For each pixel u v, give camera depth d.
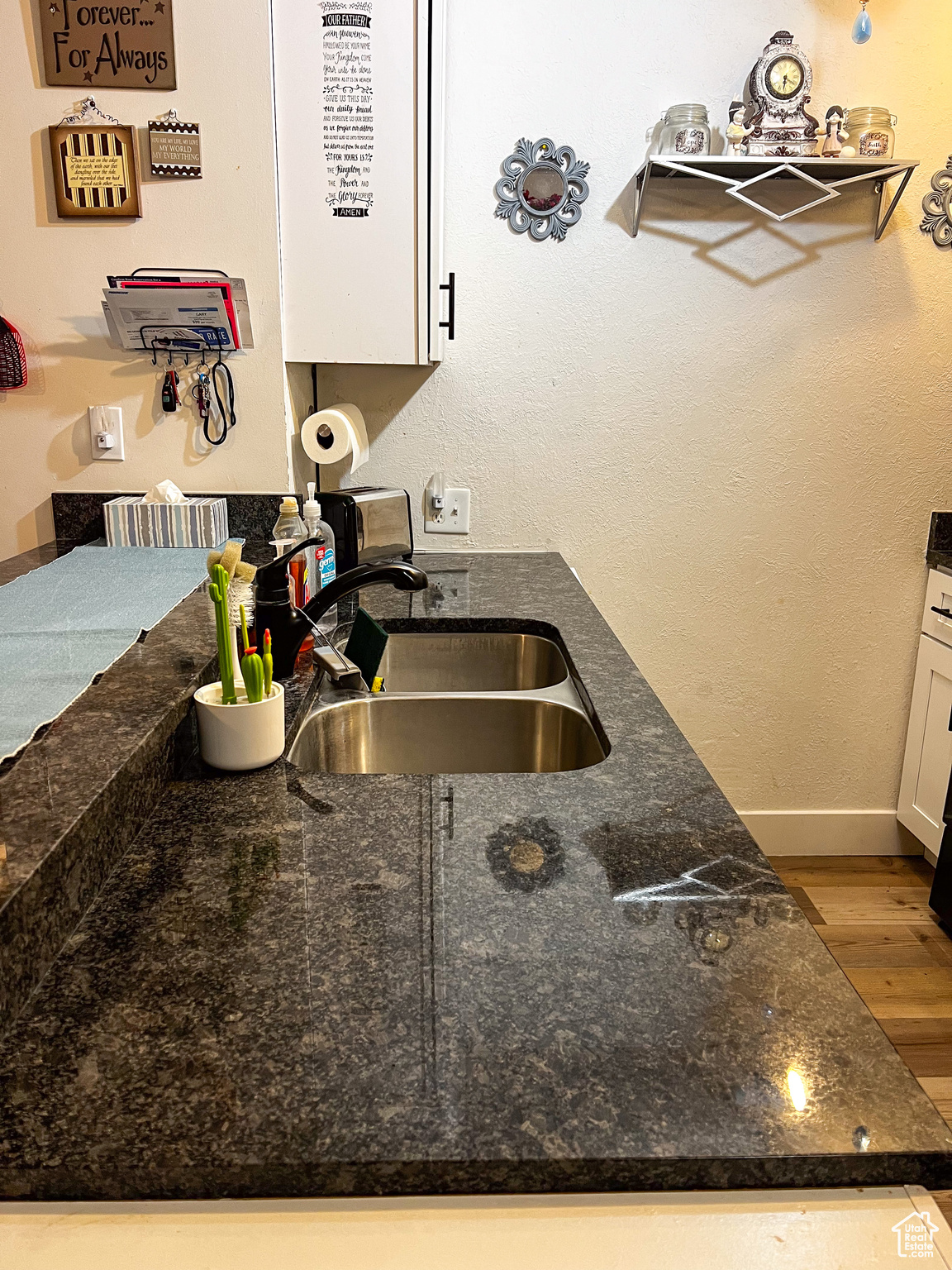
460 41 2.25
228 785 1.08
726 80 2.28
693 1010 0.67
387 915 0.79
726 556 2.58
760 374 2.46
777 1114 0.58
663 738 1.21
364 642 1.49
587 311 2.41
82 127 1.87
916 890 2.60
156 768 1.02
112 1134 0.57
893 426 2.51
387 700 1.42
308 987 0.70
